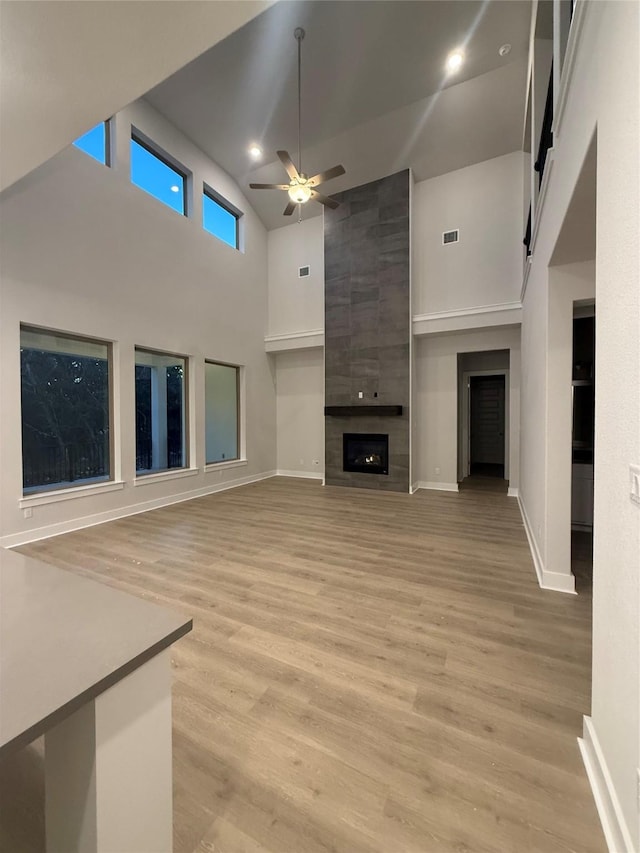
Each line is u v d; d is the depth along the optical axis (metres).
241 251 7.23
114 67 1.99
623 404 1.10
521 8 4.05
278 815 1.21
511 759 1.40
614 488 1.17
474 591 2.75
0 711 0.61
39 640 0.82
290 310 7.70
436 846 1.12
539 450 3.13
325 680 1.83
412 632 2.24
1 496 3.74
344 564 3.26
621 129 1.10
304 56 4.61
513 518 4.71
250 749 1.45
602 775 1.21
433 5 4.02
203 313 6.25
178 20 1.75
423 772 1.35
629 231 1.04
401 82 5.05
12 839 1.09
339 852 1.11
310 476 7.87
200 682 1.82
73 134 2.46
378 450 6.67
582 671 1.89
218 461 6.80
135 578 2.99
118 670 0.73
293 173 4.28
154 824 0.86
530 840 1.13
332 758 1.41
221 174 6.65
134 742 0.81
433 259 6.36
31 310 3.97
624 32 1.08
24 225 3.92
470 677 1.85
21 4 1.63
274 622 2.35
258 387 7.66
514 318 5.65
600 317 1.30
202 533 4.16
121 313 4.91
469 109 5.36
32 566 1.21
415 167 6.21
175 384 5.91
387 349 6.45
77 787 0.78
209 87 5.07
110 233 4.76
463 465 7.57
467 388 7.88
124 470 4.95
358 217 6.66
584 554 3.46
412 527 4.35
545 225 2.80
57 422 4.38
